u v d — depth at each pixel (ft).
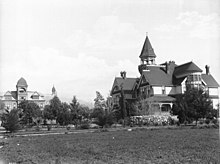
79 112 228.43
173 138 83.71
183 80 257.34
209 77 277.44
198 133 100.27
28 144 81.97
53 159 52.16
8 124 146.20
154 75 269.44
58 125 240.94
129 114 231.09
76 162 48.24
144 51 315.17
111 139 87.76
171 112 210.38
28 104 253.65
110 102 294.05
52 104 252.42
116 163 46.19
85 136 103.96
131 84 303.89
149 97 251.39
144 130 129.49
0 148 73.97
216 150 56.80
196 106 166.61
